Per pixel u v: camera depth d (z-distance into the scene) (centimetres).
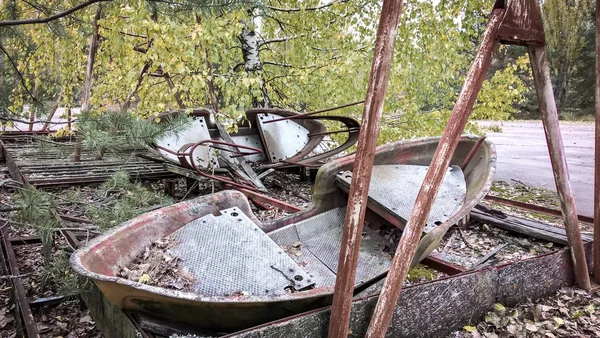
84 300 264
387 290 186
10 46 486
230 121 579
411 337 229
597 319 262
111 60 705
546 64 258
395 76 690
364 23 696
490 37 212
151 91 653
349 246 172
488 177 302
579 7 2712
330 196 313
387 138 711
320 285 252
